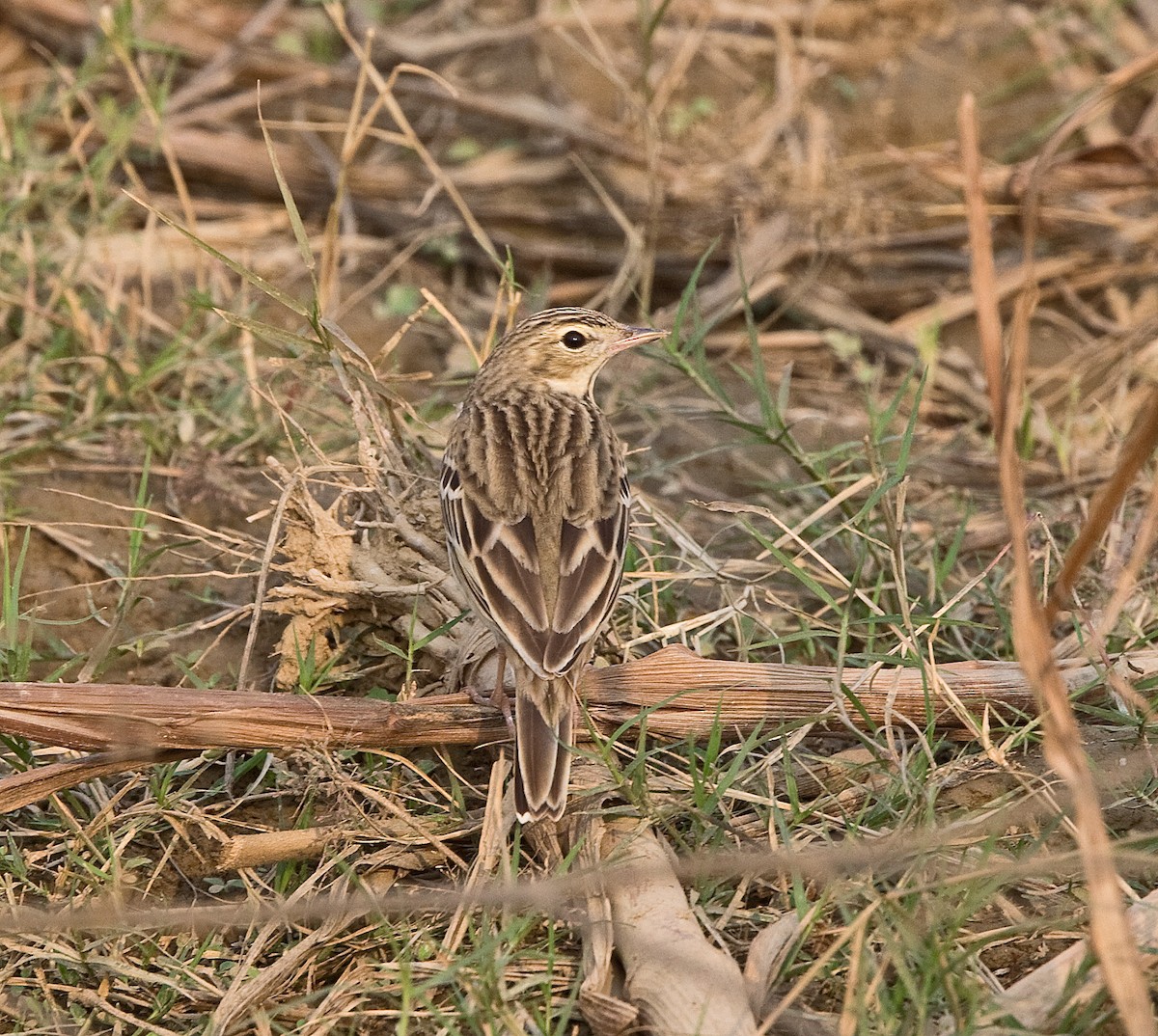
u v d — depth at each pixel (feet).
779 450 46.91
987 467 46.11
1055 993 27.32
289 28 63.41
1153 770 32.58
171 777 33.30
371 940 30.37
